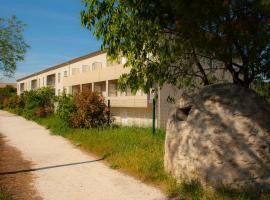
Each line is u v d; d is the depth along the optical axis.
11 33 42.34
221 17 7.41
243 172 7.51
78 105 21.47
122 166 10.68
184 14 6.88
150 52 10.52
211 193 7.44
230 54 8.09
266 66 9.01
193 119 8.34
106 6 9.54
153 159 10.65
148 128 20.44
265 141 7.70
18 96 53.19
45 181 9.30
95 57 38.72
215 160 7.72
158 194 7.92
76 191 8.31
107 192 8.18
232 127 7.79
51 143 16.83
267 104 8.31
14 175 10.04
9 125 28.00
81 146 15.44
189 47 7.91
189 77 11.48
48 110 34.12
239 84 9.23
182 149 8.36
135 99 27.27
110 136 16.70
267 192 7.35
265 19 7.19
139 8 8.41
